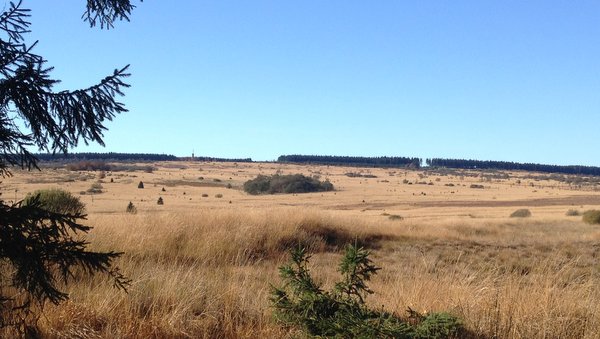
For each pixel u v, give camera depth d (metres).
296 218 14.20
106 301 4.48
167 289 4.94
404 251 13.35
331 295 4.35
